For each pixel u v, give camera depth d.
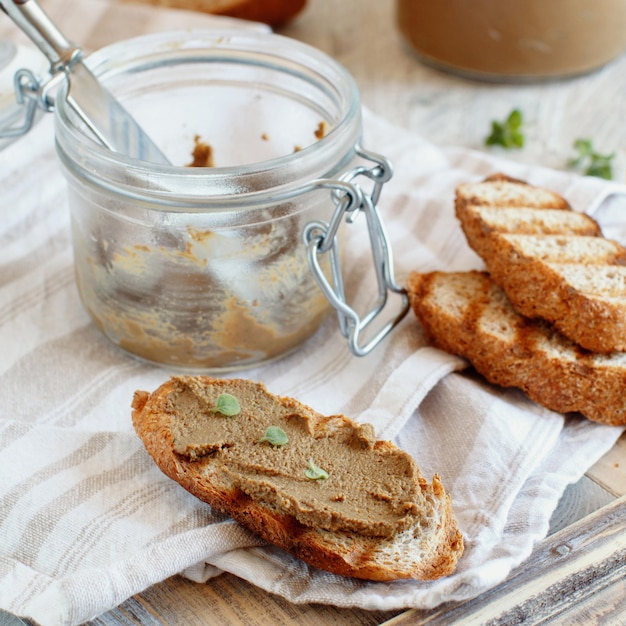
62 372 0.62
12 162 0.68
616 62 0.82
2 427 0.58
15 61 0.67
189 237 0.58
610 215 0.68
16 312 0.64
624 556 0.55
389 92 0.80
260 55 0.64
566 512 0.57
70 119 0.58
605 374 0.59
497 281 0.62
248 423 0.57
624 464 0.59
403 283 0.65
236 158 0.67
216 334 0.60
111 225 0.59
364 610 0.54
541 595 0.54
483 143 0.76
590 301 0.59
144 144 0.62
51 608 0.53
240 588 0.55
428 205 0.69
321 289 0.60
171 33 0.64
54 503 0.56
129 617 0.54
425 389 0.60
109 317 0.61
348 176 0.58
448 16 0.77
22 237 0.67
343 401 0.61
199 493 0.55
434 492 0.55
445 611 0.54
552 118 0.77
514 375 0.60
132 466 0.57
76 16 0.79
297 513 0.54
